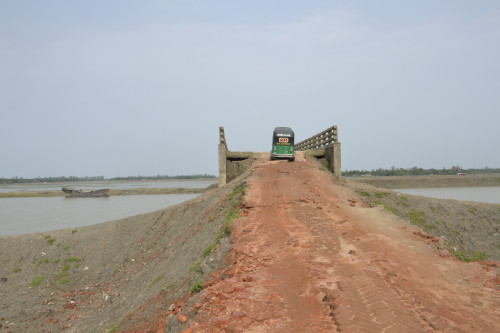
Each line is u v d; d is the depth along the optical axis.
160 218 26.05
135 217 27.41
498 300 7.37
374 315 6.29
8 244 25.59
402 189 105.25
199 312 7.37
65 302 18.78
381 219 14.31
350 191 20.31
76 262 23.59
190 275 11.34
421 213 19.83
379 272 8.64
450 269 9.11
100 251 24.28
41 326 15.86
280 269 9.03
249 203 16.45
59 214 59.69
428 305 7.07
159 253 20.08
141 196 109.88
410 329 5.82
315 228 12.51
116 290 17.91
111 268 22.19
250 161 33.62
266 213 14.88
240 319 6.58
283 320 6.48
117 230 26.16
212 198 23.97
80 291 20.22
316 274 8.48
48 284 21.58
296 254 10.06
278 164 28.77
